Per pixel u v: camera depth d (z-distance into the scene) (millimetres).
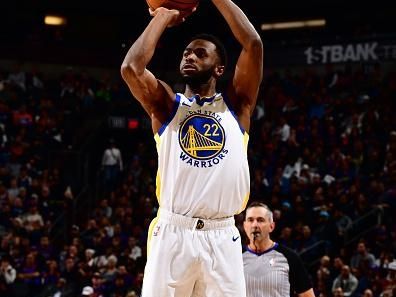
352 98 17938
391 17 21250
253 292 5625
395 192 14023
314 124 17188
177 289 3553
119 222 15242
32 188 16078
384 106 17406
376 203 14133
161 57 22094
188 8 3730
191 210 3539
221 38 21844
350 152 16047
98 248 14094
